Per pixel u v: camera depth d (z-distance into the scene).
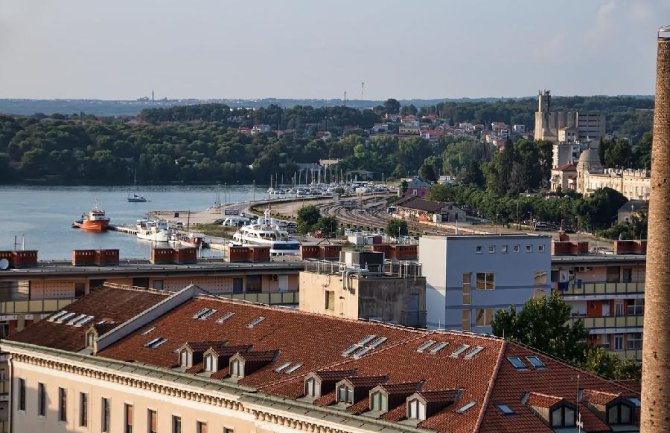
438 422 170.75
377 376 184.00
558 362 184.62
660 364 170.88
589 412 175.88
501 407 172.25
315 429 181.62
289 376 196.75
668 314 170.62
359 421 176.25
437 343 189.50
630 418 177.38
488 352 183.62
